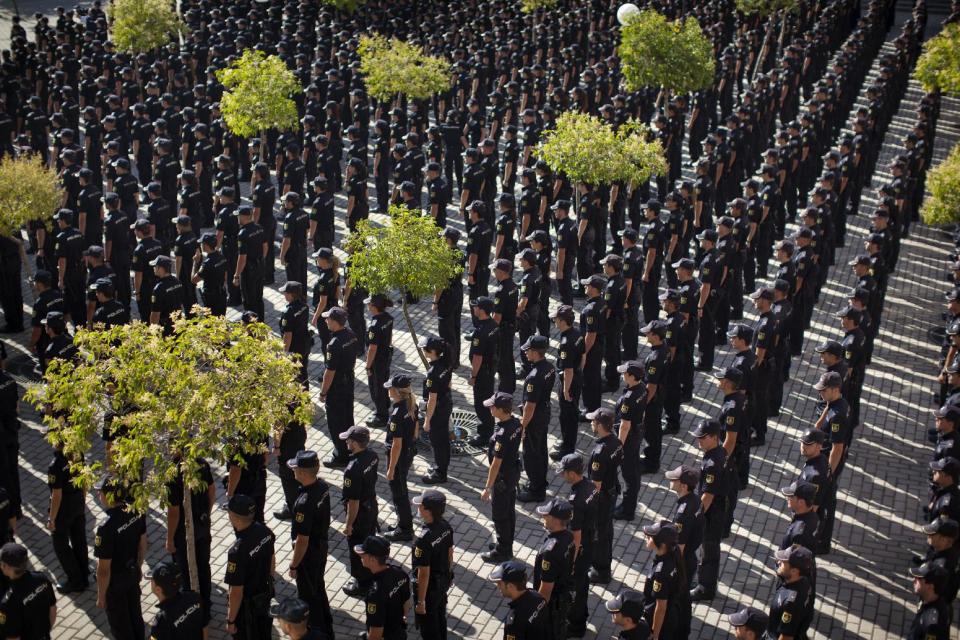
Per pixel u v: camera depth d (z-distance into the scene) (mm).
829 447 20672
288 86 35781
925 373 28234
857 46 50188
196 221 33031
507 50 48406
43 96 47656
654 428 22953
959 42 42844
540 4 56375
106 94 42781
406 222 24141
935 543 17453
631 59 39250
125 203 33250
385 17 56188
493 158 34656
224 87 42781
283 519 21641
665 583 16562
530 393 21250
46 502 22234
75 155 34125
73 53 48562
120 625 17328
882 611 19312
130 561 17141
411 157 36594
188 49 48188
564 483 23125
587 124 31453
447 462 22812
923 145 38500
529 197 32969
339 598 19438
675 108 40188
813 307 30906
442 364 22172
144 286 28812
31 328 29656
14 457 21031
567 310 22688
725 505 19078
